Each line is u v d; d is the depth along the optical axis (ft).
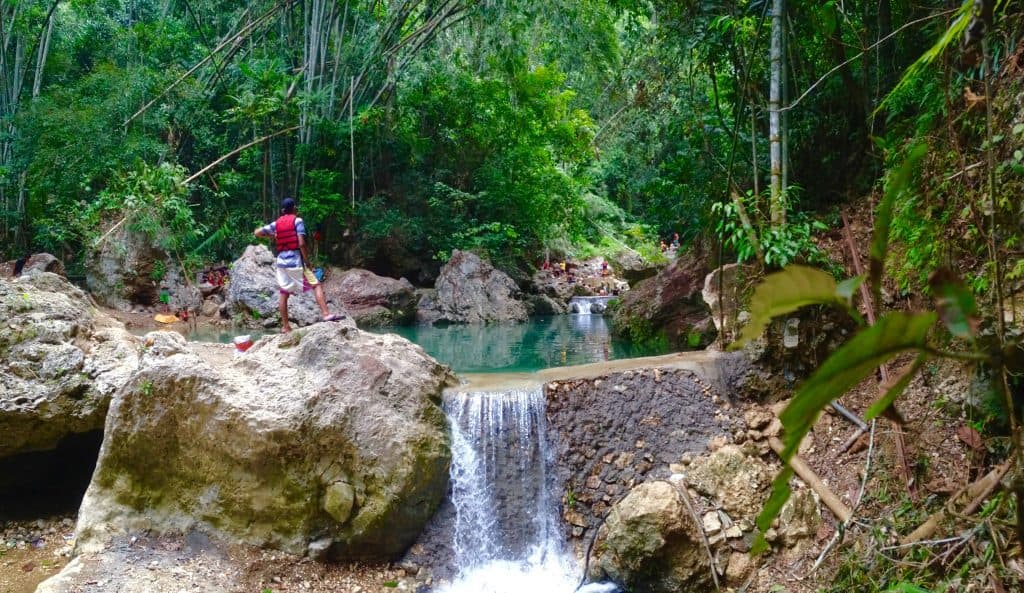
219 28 63.67
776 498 3.23
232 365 19.80
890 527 15.01
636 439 19.47
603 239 79.77
